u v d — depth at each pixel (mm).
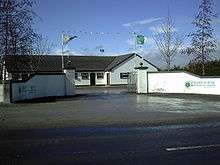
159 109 21828
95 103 26781
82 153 9852
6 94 27391
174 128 14289
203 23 37156
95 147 10609
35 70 53750
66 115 19047
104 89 53969
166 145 10820
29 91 31219
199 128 14266
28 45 32344
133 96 34125
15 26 30891
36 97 32562
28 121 16766
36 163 8852
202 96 31516
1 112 20922
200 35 37406
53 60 70688
